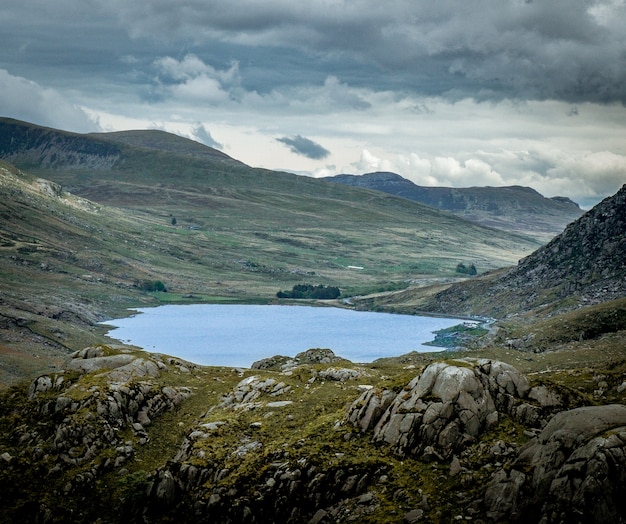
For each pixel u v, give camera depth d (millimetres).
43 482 76438
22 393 94625
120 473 77062
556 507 48094
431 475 59688
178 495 70125
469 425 62844
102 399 86875
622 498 46188
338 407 81188
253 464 69125
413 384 68812
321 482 63500
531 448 54375
